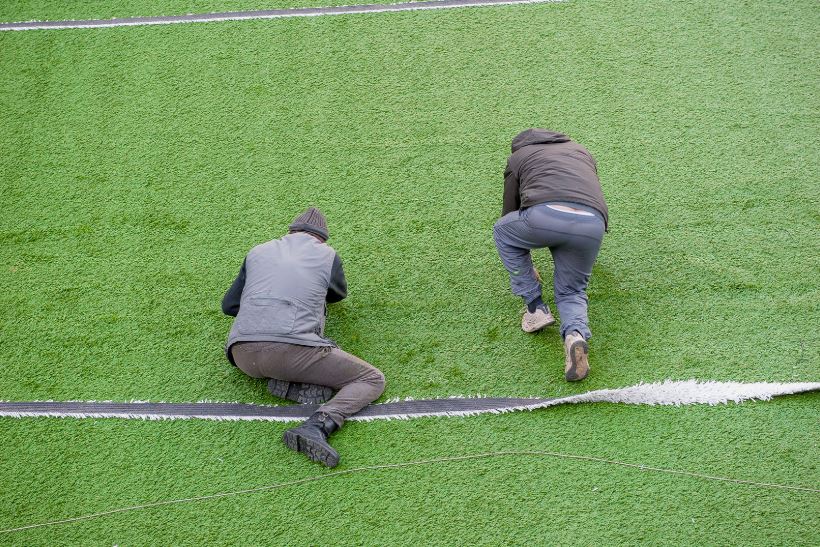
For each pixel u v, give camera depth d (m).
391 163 4.33
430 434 3.31
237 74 4.85
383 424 3.35
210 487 3.19
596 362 3.52
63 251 4.02
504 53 4.88
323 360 3.24
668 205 4.07
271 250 3.34
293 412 3.40
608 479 3.15
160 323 3.73
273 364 3.21
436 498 3.12
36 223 4.14
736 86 4.61
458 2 5.22
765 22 4.97
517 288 3.47
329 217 4.11
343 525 3.06
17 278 3.91
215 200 4.21
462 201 4.15
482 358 3.56
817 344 3.52
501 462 3.21
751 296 3.70
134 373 3.56
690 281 3.77
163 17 5.22
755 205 4.05
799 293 3.70
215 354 3.62
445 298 3.78
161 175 4.34
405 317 3.72
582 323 3.29
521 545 2.98
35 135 4.57
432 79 4.75
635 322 3.64
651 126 4.43
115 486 3.20
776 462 3.17
